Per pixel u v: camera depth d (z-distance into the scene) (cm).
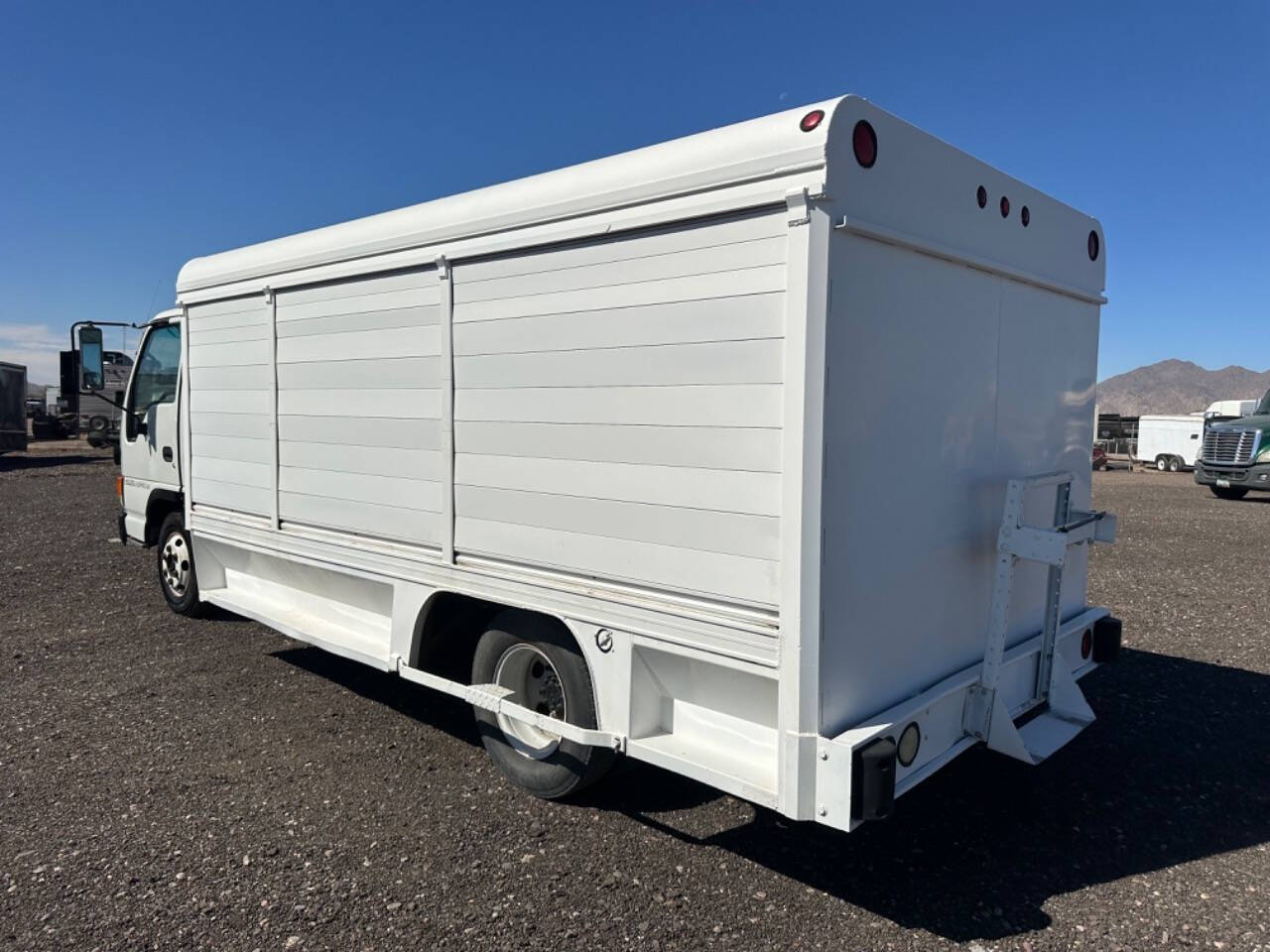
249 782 384
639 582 301
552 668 352
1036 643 366
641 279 293
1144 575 875
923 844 333
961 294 316
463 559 367
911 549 297
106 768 400
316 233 436
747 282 265
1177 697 498
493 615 404
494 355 346
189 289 533
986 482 339
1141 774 399
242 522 507
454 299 362
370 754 416
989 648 328
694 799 368
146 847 327
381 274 396
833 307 254
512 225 333
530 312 331
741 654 273
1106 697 497
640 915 284
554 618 339
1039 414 374
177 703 486
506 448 344
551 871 311
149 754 416
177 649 589
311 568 460
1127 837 340
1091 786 386
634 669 307
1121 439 3872
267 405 477
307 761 407
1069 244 387
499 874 308
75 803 364
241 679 525
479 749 422
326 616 477
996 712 321
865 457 272
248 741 432
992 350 337
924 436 299
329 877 306
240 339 497
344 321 421
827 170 246
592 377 310
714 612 279
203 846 328
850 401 263
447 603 396
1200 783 389
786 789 263
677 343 284
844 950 266
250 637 618
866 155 261
